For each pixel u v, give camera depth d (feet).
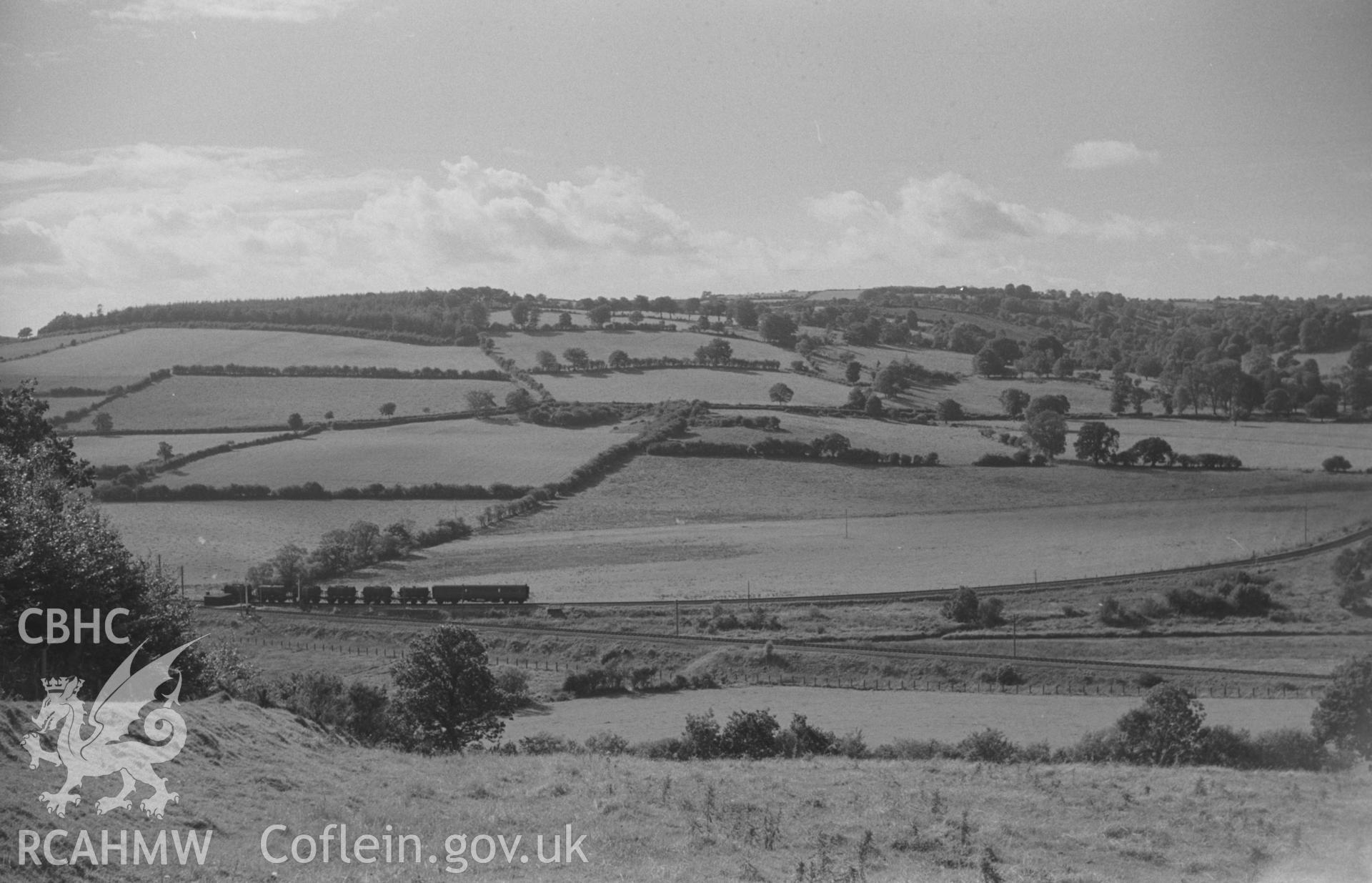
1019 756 160.35
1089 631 285.02
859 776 120.16
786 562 396.16
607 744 175.32
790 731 176.35
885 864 92.12
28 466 159.74
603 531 446.60
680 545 425.28
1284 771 131.85
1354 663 165.07
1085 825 104.01
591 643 288.30
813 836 98.02
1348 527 362.94
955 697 237.04
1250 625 279.69
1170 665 249.34
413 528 430.20
